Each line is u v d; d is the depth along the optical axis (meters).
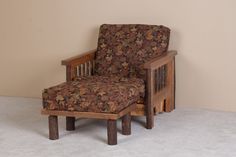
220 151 2.98
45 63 4.45
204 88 3.95
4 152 3.03
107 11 4.13
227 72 3.86
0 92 4.69
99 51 3.86
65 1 4.25
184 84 4.00
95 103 3.05
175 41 3.96
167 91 3.81
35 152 3.02
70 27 4.29
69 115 3.13
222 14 3.78
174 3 3.90
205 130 3.40
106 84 3.25
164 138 3.23
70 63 3.52
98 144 3.14
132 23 4.06
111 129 3.08
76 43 4.30
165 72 3.75
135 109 3.39
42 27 4.38
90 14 4.19
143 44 3.74
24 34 4.46
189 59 3.95
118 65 3.75
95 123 3.63
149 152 2.98
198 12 3.84
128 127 3.30
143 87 3.37
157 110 3.66
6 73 4.62
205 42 3.87
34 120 3.75
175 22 3.93
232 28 3.77
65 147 3.10
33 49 4.46
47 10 4.33
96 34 4.20
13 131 3.47
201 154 2.93
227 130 3.39
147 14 4.00
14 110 4.09
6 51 4.57
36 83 4.53
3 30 4.52
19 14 4.43
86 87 3.15
